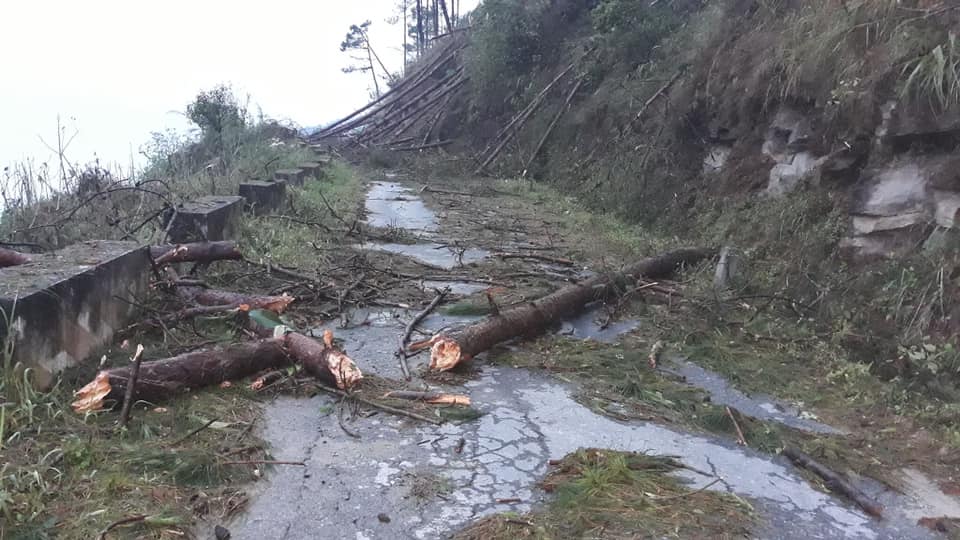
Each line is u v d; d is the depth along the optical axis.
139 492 3.38
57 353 4.49
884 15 7.26
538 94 20.11
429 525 3.33
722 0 12.48
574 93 18.56
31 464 3.42
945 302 5.55
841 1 7.91
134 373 4.18
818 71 8.27
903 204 6.57
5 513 2.95
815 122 8.41
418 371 5.34
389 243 10.36
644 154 12.95
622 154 14.06
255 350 4.96
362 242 10.03
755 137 10.03
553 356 5.79
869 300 6.25
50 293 4.38
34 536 2.90
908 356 5.35
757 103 10.02
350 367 4.86
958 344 5.29
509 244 10.53
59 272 4.81
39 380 4.26
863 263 6.82
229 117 16.95
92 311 4.98
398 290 7.52
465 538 3.22
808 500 3.77
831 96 7.86
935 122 6.34
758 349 6.13
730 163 10.44
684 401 4.91
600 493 3.60
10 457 3.48
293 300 6.43
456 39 28.61
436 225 12.26
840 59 7.86
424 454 4.05
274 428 4.30
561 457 4.07
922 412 4.76
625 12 16.00
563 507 3.49
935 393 4.99
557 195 15.89
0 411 3.55
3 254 5.75
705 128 11.63
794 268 7.48
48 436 3.75
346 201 13.69
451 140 23.73
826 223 7.52
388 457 4.00
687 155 11.98
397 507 3.48
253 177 12.66
